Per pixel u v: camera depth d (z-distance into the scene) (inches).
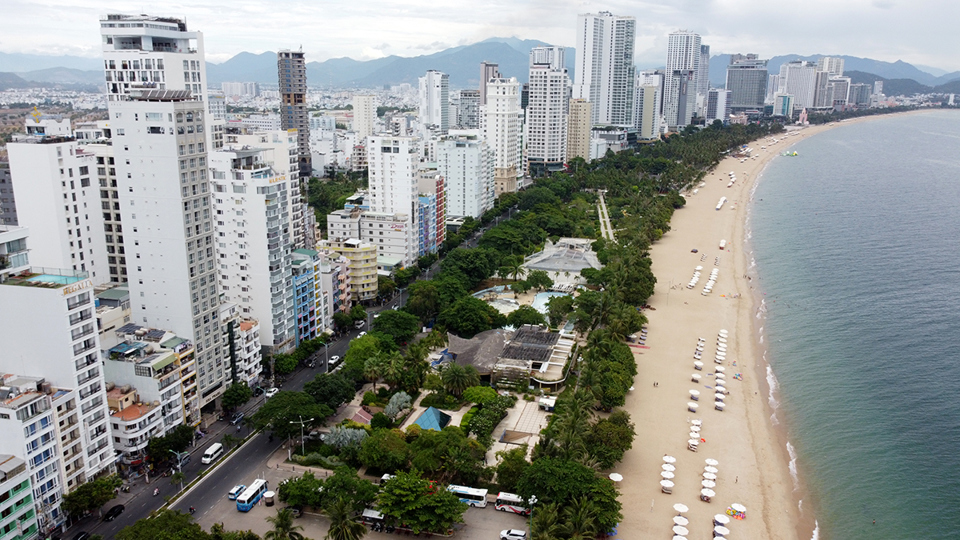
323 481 6589.6
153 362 7249.0
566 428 7121.1
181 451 7396.7
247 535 5738.2
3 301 6309.1
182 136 7618.1
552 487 6314.0
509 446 7711.6
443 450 7066.9
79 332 6382.9
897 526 6840.6
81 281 6422.2
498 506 6628.9
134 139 7603.4
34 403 5940.0
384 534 6299.2
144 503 6668.3
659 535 6437.0
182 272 7854.3
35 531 5930.1
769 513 6958.7
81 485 6333.7
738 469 7691.9
